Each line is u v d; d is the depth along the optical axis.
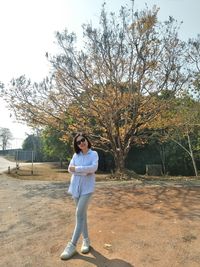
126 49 14.98
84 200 5.06
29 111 16.81
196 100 19.22
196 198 8.80
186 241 5.39
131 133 17.02
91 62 15.27
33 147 56.31
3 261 5.11
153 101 16.00
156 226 6.19
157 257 4.88
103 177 17.72
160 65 15.57
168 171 30.14
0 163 42.78
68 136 18.06
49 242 5.78
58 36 19.91
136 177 16.59
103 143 17.86
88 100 15.59
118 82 15.16
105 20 14.98
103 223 6.56
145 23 14.90
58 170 32.22
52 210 8.12
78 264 4.80
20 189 12.65
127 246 5.32
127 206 8.00
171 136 19.81
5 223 7.19
